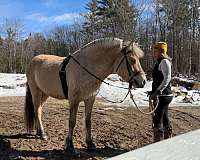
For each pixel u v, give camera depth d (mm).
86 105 6773
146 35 46688
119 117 10492
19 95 17656
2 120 9719
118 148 6961
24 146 6984
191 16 45781
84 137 7738
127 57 6137
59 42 71250
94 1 54469
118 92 17891
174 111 12047
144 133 8328
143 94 17094
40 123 7668
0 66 61375
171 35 46125
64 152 6496
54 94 7090
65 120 9812
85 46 6559
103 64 6344
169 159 1567
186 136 1909
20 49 64625
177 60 46656
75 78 6445
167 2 45812
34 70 7586
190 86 21938
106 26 50125
